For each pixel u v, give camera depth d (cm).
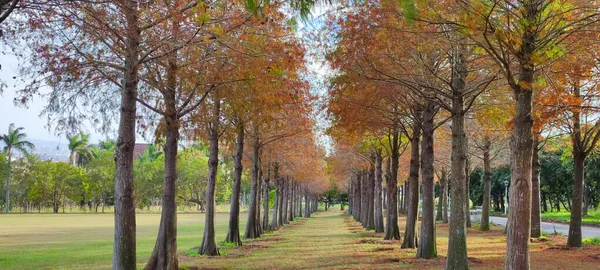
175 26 866
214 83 1073
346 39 1059
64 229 3875
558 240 2094
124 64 1012
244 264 1520
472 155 2995
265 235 3070
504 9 763
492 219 4841
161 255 1248
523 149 825
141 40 903
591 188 4828
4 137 6988
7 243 2592
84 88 1030
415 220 1936
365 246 2069
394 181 2461
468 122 2123
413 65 1151
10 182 7069
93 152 8212
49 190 7138
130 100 958
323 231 3459
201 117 1298
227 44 908
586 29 838
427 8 726
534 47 790
